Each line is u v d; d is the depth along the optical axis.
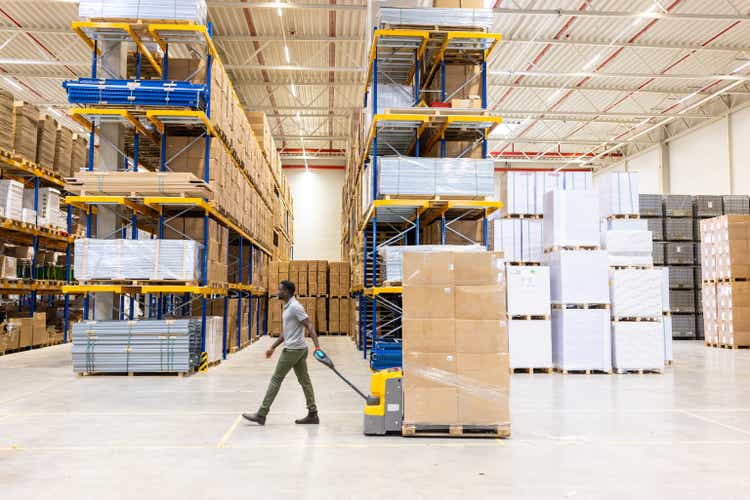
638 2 15.34
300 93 22.84
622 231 10.41
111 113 9.53
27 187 13.95
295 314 5.66
